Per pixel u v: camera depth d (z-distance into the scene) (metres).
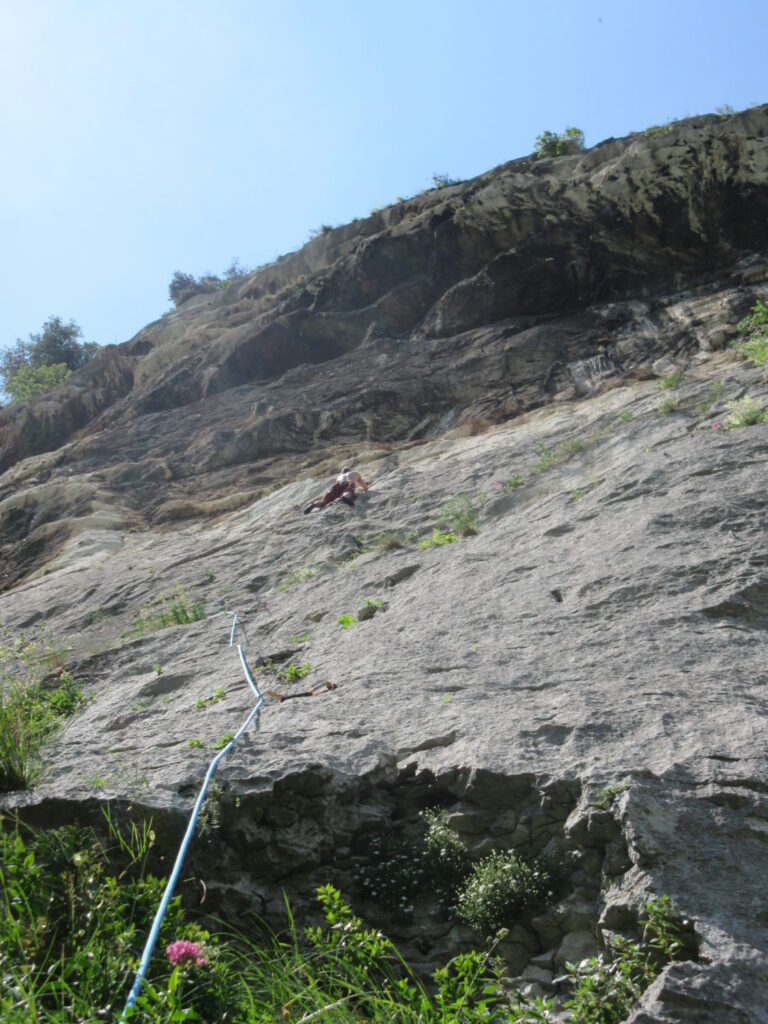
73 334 48.84
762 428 11.11
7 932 3.57
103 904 3.83
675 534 8.77
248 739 5.80
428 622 8.47
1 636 14.61
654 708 5.40
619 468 11.77
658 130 22.22
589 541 9.48
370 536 13.82
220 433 22.45
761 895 3.80
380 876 4.68
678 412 13.37
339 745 5.53
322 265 29.77
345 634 8.88
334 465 18.78
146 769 5.35
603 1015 3.47
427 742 5.43
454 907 4.41
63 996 3.35
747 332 16.97
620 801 4.29
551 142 27.03
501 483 13.94
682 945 3.58
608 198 21.61
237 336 26.47
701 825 4.16
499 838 4.64
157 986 3.52
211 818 4.77
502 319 22.17
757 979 3.37
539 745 5.13
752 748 4.70
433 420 19.94
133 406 26.73
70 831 4.38
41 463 24.91
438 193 27.75
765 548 7.90
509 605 8.38
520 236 22.80
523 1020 3.49
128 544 18.83
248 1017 3.55
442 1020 3.49
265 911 4.61
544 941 4.14
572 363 19.20
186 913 4.46
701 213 21.08
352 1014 3.63
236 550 15.35
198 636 10.93
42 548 20.19
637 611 7.40
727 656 6.26
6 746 5.29
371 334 24.06
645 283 21.33
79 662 11.02
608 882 4.11
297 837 4.84
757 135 21.14
